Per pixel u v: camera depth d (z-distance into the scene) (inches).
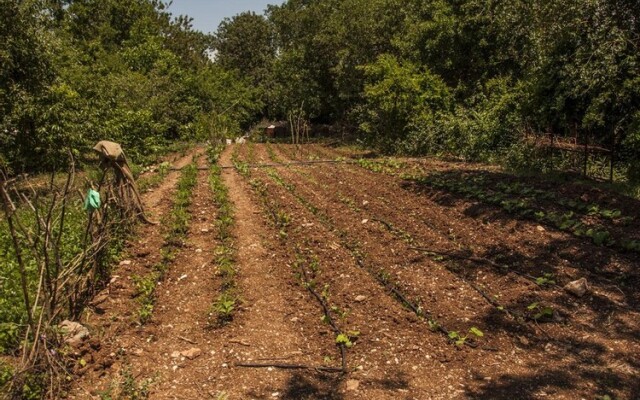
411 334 216.4
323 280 273.9
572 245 301.6
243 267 294.5
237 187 524.1
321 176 585.3
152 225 365.1
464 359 198.2
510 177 474.9
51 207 181.9
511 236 327.0
